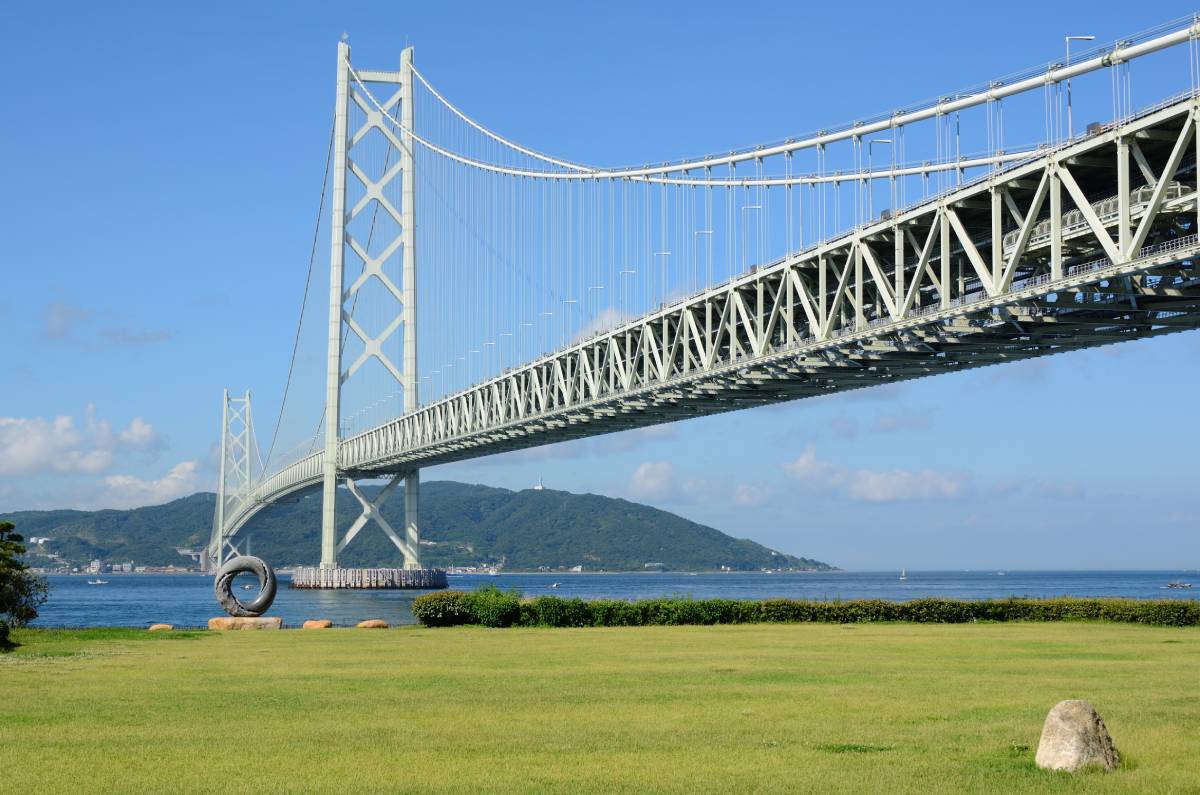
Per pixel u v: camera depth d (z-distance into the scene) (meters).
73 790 14.36
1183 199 31.44
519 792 14.23
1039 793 14.05
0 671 27.38
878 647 33.59
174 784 14.70
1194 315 36.25
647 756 16.41
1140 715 19.45
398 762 16.02
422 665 28.59
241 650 33.56
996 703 21.27
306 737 17.89
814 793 14.12
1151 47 30.98
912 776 14.99
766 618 46.06
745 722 19.25
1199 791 14.09
